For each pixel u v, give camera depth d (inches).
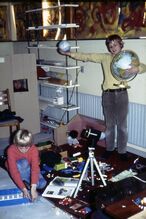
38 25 206.5
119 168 139.2
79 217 97.8
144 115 146.3
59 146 167.3
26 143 108.2
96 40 164.6
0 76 166.7
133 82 150.8
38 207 103.8
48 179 128.6
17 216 98.7
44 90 212.5
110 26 156.3
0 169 133.5
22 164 113.7
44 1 197.2
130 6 144.3
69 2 178.7
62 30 186.7
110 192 80.6
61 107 177.3
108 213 70.6
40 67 193.6
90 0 165.0
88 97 175.5
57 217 97.5
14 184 117.3
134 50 146.4
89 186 120.3
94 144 159.0
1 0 232.5
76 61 180.4
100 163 142.2
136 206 72.3
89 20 167.8
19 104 176.1
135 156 153.3
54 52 197.5
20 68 172.1
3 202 105.0
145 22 138.4
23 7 218.8
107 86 140.9
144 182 85.7
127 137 147.0
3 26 239.1
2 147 162.7
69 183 121.8
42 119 195.0
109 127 147.8
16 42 237.3
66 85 171.5
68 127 173.5
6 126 162.9
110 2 153.6
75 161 144.5
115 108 142.2
